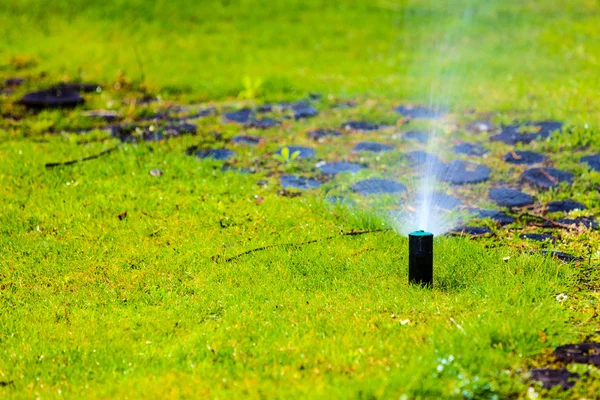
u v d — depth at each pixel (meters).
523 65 11.83
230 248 5.54
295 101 10.20
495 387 3.59
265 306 4.60
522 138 8.25
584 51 12.55
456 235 5.82
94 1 14.73
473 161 7.72
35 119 9.09
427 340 4.06
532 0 16.52
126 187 6.80
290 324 4.34
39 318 4.57
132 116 9.29
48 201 6.48
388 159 7.79
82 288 4.98
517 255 5.30
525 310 4.30
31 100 9.59
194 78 11.20
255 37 13.71
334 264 5.23
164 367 3.93
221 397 3.58
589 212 6.29
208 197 6.61
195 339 4.21
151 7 14.70
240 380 3.76
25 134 8.55
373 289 4.81
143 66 11.73
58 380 3.87
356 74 11.70
